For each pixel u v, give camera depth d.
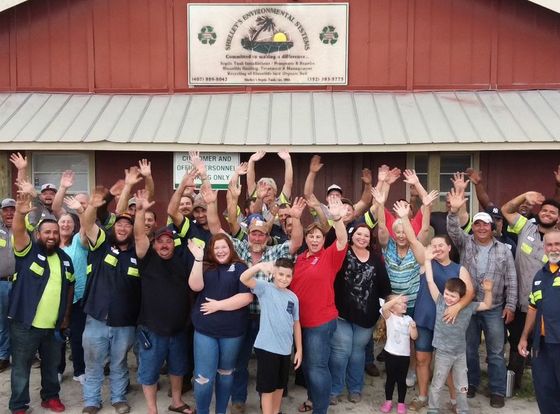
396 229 6.93
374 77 10.95
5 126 10.00
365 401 6.95
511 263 6.87
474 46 10.84
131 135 9.74
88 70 11.05
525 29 10.78
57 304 6.49
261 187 7.99
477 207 10.71
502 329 6.86
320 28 10.91
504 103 10.43
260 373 5.98
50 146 9.66
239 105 10.62
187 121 10.16
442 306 6.33
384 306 6.63
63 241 7.46
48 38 11.03
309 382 6.25
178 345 6.49
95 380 6.59
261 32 10.95
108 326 6.52
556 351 5.86
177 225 6.83
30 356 6.45
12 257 7.65
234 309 6.05
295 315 6.08
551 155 10.57
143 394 7.14
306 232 6.33
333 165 10.75
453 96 10.68
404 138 9.55
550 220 6.90
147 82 11.06
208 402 6.11
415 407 6.68
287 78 10.97
